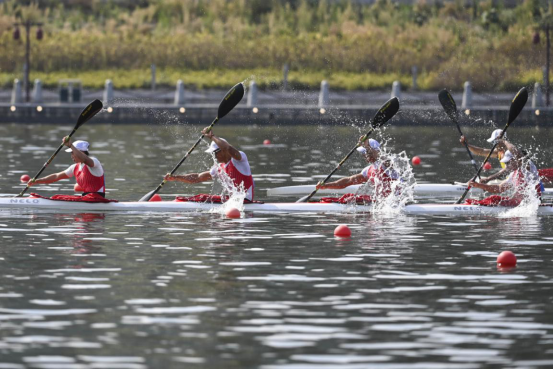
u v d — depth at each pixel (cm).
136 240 5047
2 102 17200
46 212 6034
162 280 4081
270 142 12181
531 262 4509
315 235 5253
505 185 6281
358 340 3225
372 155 6312
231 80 18700
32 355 3047
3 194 6538
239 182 6194
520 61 18788
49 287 3931
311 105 16950
